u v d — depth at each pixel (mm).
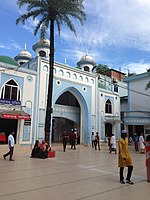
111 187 6527
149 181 7352
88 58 30656
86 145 24406
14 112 17828
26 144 18812
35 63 21125
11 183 6719
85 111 25516
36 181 7055
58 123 28797
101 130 26438
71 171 9047
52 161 11938
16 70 19047
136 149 19922
